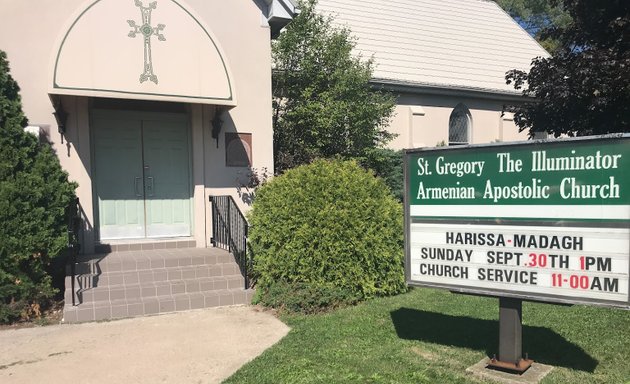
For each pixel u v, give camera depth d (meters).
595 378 4.39
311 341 5.59
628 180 3.82
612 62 7.77
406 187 5.01
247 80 9.53
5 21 7.70
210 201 9.21
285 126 11.65
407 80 16.89
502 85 18.69
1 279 6.38
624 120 8.35
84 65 7.49
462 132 18.36
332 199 7.30
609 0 8.42
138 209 9.05
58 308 6.84
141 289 7.12
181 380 4.65
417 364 4.84
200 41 8.27
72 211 7.36
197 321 6.52
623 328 5.65
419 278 4.93
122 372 4.84
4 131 6.80
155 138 9.16
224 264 8.07
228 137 9.38
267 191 7.94
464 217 4.65
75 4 8.09
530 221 4.29
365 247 7.23
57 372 4.84
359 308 6.86
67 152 8.16
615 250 3.88
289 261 7.29
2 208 6.48
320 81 11.69
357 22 18.64
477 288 4.57
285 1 9.52
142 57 7.86
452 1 22.19
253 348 5.48
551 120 9.30
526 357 4.69
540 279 4.24
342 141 11.86
